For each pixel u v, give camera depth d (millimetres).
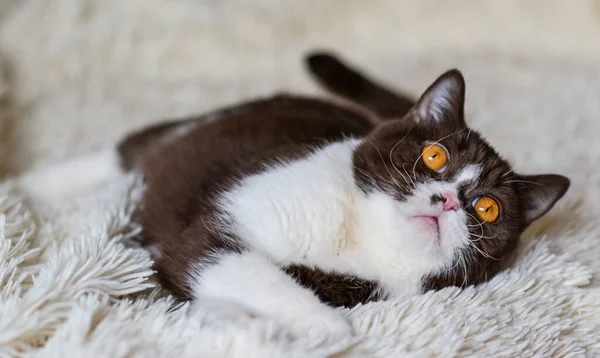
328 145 682
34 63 917
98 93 925
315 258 633
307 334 576
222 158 703
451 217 646
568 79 987
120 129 884
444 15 1121
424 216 644
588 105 909
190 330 568
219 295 596
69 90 924
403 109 867
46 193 769
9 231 643
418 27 1119
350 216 645
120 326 566
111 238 645
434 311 604
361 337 577
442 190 650
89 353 545
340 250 641
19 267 614
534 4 1109
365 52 1064
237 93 949
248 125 747
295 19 1060
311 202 630
